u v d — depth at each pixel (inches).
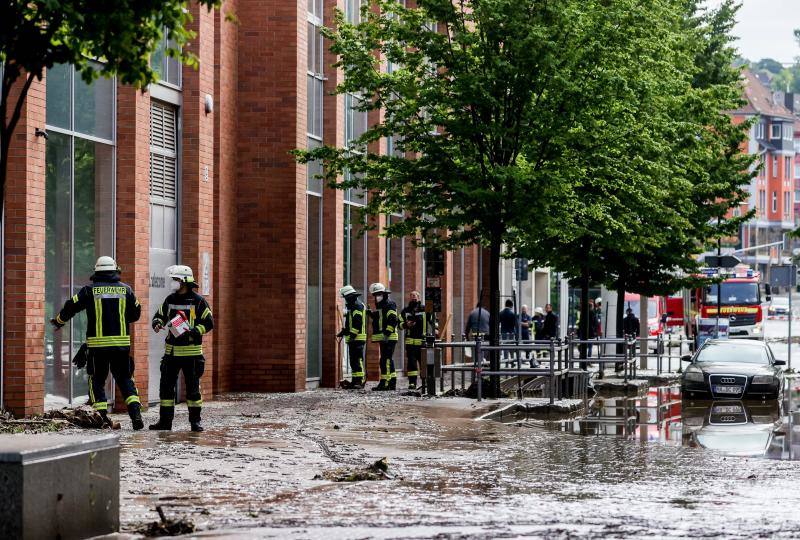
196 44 1125.1
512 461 737.0
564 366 1437.0
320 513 499.8
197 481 588.1
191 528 450.0
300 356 1315.2
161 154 1099.3
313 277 1438.2
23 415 829.8
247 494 551.5
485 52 1243.8
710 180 1985.7
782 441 931.3
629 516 508.4
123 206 996.6
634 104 1300.4
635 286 1956.2
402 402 1159.0
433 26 1779.0
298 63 1301.7
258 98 1300.4
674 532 464.8
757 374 1423.5
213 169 1240.8
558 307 2829.7
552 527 471.8
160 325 821.2
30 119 837.8
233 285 1296.8
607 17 1218.0
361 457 715.4
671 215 1626.5
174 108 1126.4
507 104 1254.9
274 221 1300.4
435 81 1261.1
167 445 726.5
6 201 835.4
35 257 844.6
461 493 577.0
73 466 418.3
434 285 1318.9
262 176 1300.4
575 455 784.3
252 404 1110.4
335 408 1070.4
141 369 1013.8
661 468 721.0
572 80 1223.5
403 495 562.3
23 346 831.7
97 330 810.2
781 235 7696.9
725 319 3112.7
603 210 1437.0
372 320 1405.0
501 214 1268.5
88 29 470.0
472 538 440.8
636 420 1125.1
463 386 1332.4
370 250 1638.8
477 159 1270.9
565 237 1318.9
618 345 1914.4
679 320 3329.2
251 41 1296.8
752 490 618.2
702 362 1482.5
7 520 391.5
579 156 1272.1
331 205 1459.2
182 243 1129.4
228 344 1285.7
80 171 946.1
